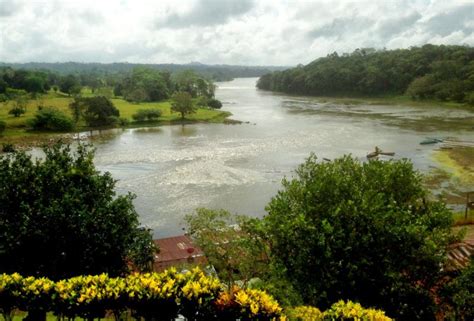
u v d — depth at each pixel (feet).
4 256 53.67
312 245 49.03
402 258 50.70
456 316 50.88
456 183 163.43
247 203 147.54
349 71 556.10
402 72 520.83
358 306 37.68
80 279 38.58
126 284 37.78
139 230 66.08
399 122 312.71
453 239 61.36
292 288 47.65
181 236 108.78
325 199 58.75
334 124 310.86
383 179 67.82
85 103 320.29
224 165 197.06
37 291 37.40
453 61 481.87
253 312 34.71
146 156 219.82
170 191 161.27
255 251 55.93
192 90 558.15
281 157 211.41
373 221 50.88
